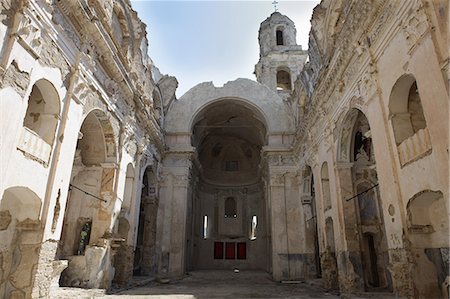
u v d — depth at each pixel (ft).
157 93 68.33
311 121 55.01
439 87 20.62
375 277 45.65
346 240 39.29
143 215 70.08
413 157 24.47
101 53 36.96
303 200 67.31
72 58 31.30
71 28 30.99
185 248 69.51
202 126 89.15
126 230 48.21
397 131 27.25
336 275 46.47
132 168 51.16
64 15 29.53
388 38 28.09
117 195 42.93
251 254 99.86
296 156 70.90
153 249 65.26
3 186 21.77
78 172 44.01
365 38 32.48
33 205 26.66
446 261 23.65
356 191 43.34
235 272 82.79
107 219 41.27
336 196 42.39
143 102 54.54
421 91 22.72
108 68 39.50
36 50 25.04
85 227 47.80
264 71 105.09
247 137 105.09
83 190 43.52
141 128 55.21
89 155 43.75
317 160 52.90
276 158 73.20
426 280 24.27
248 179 108.78
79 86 32.19
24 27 23.30
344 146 42.47
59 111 29.14
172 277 64.18
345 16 36.86
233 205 109.19
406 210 25.55
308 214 66.64
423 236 25.21
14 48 22.45
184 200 70.69
